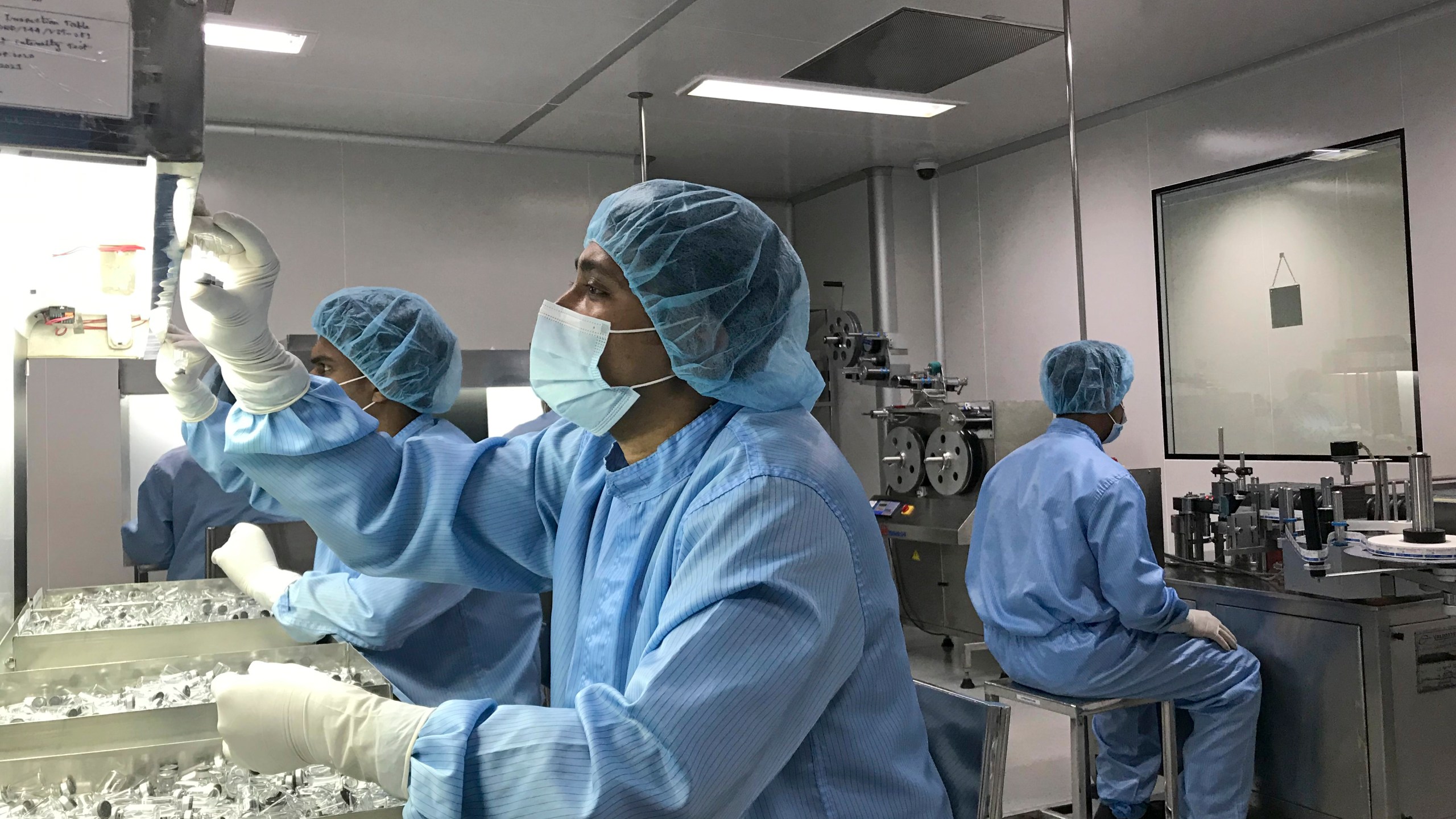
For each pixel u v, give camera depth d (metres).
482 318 5.01
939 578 4.71
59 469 3.04
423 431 2.12
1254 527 3.06
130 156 0.80
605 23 3.70
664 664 0.82
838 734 0.95
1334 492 2.86
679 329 1.04
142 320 1.58
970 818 1.16
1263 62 4.30
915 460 4.71
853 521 0.96
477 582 1.36
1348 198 4.03
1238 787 2.63
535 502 1.35
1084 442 2.75
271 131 4.63
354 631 1.73
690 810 0.77
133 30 0.79
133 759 1.09
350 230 4.75
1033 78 4.47
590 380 1.08
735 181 6.07
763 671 0.82
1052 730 3.88
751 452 0.95
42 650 1.63
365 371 2.07
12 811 1.00
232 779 1.07
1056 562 2.64
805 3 3.59
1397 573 2.47
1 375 1.67
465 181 5.00
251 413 1.30
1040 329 5.31
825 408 6.08
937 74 4.31
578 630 1.09
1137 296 4.88
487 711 0.85
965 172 5.70
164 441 3.17
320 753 0.88
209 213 1.13
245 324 1.20
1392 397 3.90
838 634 0.91
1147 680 2.58
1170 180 4.69
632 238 1.03
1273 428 4.34
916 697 1.06
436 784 0.78
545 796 0.76
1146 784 2.95
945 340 5.88
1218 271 4.54
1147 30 3.97
